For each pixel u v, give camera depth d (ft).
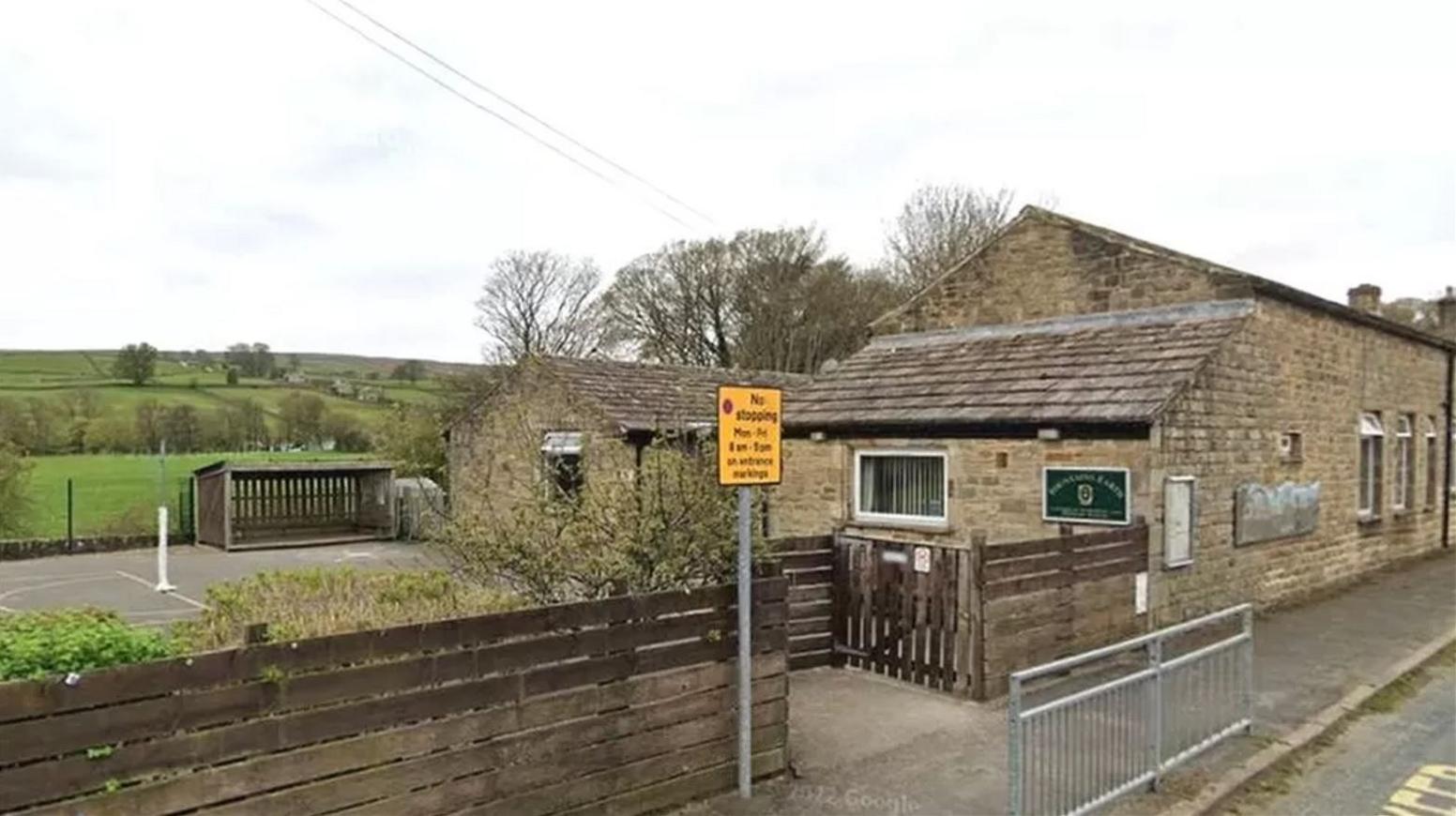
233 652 13.64
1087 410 36.88
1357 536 51.80
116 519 81.41
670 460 23.44
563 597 22.44
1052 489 37.99
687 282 137.69
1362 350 52.70
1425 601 43.73
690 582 22.39
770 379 77.10
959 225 132.57
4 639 13.73
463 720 16.02
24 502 77.15
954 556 27.94
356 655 14.88
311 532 83.71
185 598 54.70
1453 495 67.56
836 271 135.74
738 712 19.92
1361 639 35.68
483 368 114.21
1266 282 41.14
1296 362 45.21
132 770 12.75
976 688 27.22
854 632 30.58
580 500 24.21
